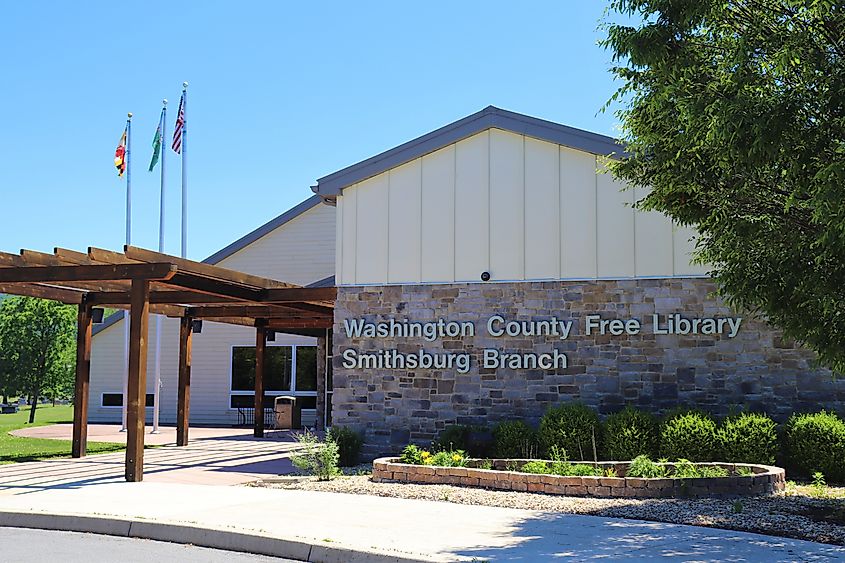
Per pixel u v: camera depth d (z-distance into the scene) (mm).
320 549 8234
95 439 23172
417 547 8156
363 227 17031
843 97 7766
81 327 18266
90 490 12398
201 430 26656
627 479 11148
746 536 8711
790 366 14516
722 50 9109
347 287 16953
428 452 14469
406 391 16375
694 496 11055
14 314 37250
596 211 15656
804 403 14406
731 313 14797
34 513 10203
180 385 21203
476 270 16219
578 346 15500
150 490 12375
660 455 13836
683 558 7754
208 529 9070
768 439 13234
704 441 13430
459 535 8781
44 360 37125
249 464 16531
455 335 16188
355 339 16797
